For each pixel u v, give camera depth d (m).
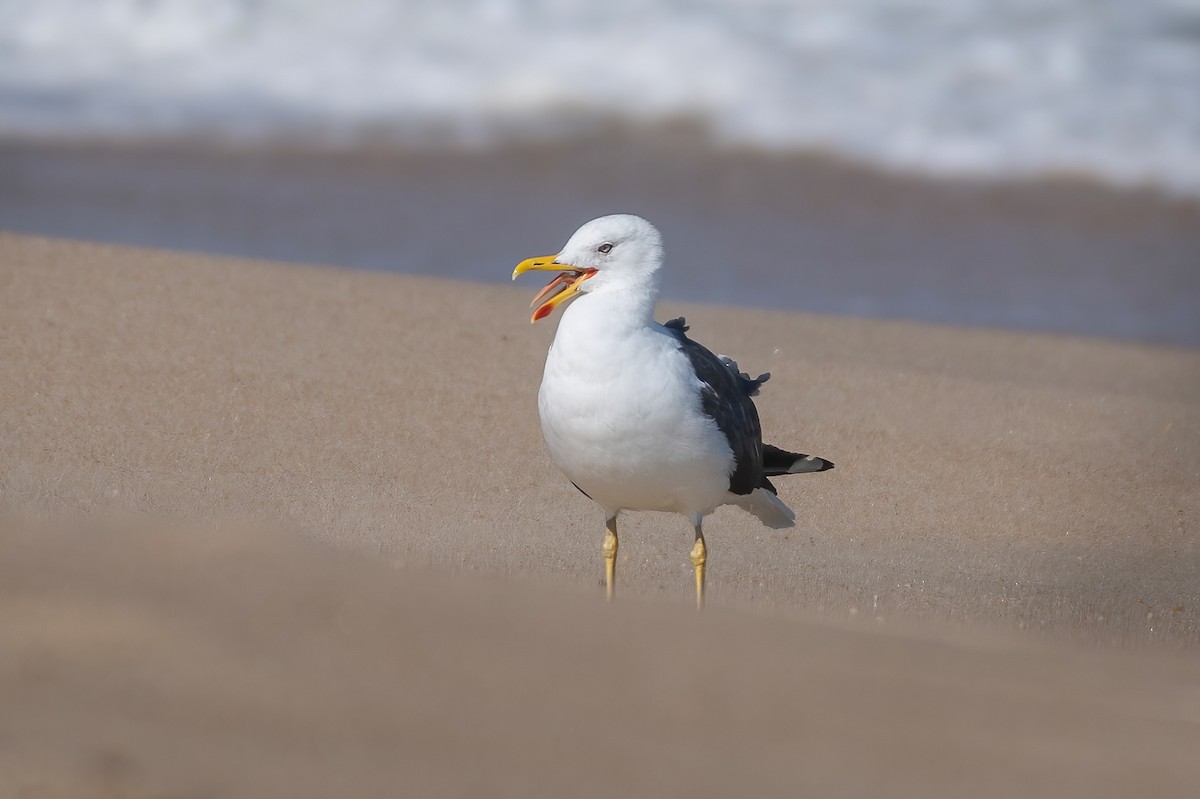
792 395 14.16
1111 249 20.30
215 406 12.32
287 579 6.50
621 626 6.56
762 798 4.95
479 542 10.15
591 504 11.35
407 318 15.30
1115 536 11.41
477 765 4.94
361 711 5.23
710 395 9.23
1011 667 6.82
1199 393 15.04
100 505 9.66
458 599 6.61
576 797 4.82
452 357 14.24
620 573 10.02
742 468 9.57
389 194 21.38
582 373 8.99
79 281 15.19
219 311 14.80
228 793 4.52
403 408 12.82
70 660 5.31
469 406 13.03
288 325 14.65
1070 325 17.28
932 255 19.72
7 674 5.14
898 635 7.51
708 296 17.62
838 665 6.43
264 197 20.89
